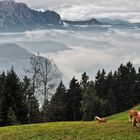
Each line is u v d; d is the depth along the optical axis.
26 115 85.69
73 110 141.50
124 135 37.34
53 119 124.25
